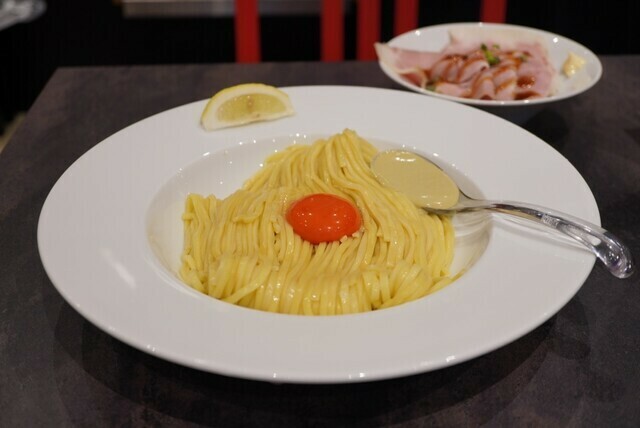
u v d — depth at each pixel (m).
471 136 0.45
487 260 0.33
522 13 1.03
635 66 0.61
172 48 1.09
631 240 0.40
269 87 0.46
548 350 0.33
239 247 0.38
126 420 0.30
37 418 0.30
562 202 0.38
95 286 0.32
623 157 0.48
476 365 0.32
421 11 1.03
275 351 0.28
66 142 0.50
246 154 0.45
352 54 1.08
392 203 0.41
